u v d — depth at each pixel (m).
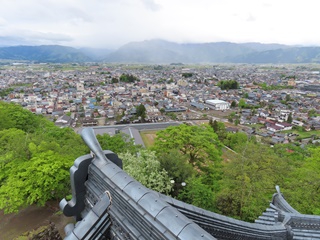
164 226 4.14
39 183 18.08
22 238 18.19
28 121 39.16
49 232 18.20
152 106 110.94
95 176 6.30
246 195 20.80
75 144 29.45
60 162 19.53
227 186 22.28
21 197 17.94
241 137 52.94
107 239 5.37
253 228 7.98
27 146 22.64
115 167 6.14
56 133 33.53
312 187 20.91
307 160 29.89
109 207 5.49
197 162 31.12
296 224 10.23
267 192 22.20
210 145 30.42
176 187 22.70
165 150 29.78
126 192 5.18
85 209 6.68
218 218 6.66
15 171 19.33
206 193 20.56
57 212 21.83
